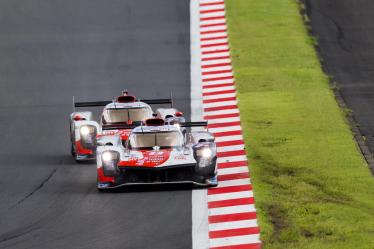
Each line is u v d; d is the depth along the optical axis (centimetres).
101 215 7838
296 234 7188
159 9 15600
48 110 11650
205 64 13238
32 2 16125
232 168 8988
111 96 12169
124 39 14362
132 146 8606
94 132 9456
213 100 11775
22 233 7494
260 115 10912
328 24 14888
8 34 14725
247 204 7944
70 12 15575
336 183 8419
